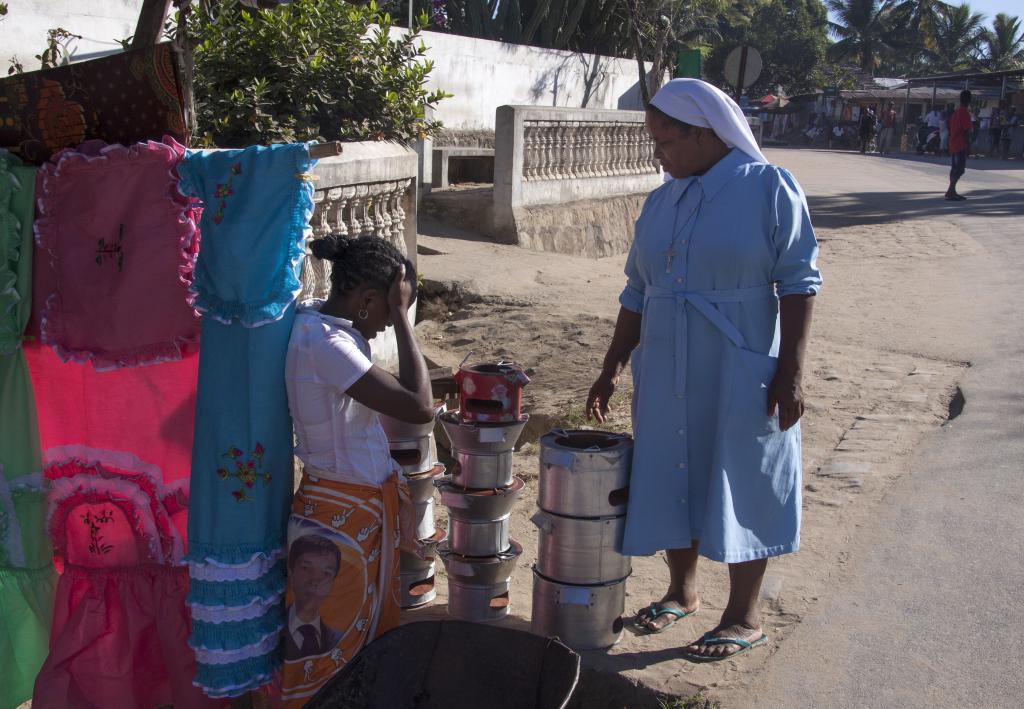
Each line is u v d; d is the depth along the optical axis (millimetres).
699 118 3043
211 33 7004
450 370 4121
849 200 18594
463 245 11000
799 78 64125
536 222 11883
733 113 3047
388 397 2850
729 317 3086
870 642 3379
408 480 3697
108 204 3018
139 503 3168
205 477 2910
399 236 7324
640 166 14695
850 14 68625
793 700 3057
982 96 44750
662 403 3191
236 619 2916
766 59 62969
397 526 3084
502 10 18906
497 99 16172
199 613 2932
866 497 4633
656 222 3209
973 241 12547
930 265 10875
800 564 3986
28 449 3273
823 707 3021
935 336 7625
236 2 7371
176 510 3176
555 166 12500
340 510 2922
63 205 3088
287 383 2877
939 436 5418
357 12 7730
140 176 2963
